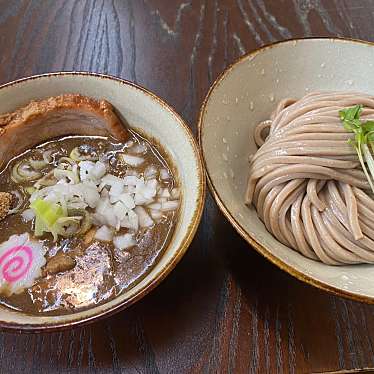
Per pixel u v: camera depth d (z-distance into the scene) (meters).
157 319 0.31
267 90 0.39
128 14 0.50
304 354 0.30
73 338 0.30
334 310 0.32
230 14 0.50
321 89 0.40
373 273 0.32
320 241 0.33
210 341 0.31
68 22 0.49
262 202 0.35
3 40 0.47
